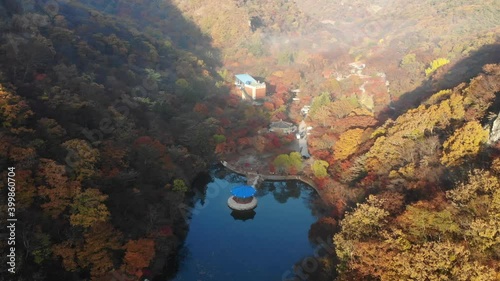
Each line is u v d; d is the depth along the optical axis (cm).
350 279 5222
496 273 4238
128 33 14788
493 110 6925
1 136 6222
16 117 6856
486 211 4806
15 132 6569
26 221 5556
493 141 6019
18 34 10431
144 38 14862
